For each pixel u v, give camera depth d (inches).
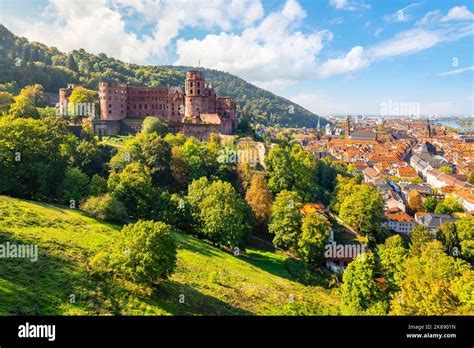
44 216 2731.3
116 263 2102.6
